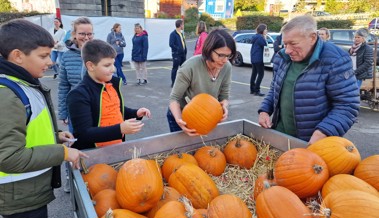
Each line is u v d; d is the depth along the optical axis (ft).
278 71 7.88
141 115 8.32
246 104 24.22
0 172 4.93
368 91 22.07
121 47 30.55
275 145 7.11
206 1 124.67
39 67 5.08
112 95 7.45
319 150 5.49
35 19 38.47
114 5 47.16
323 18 89.30
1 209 5.15
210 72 8.14
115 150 6.10
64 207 10.30
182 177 5.41
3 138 4.46
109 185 5.49
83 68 9.55
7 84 4.64
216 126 7.39
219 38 7.16
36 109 5.03
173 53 29.66
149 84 31.40
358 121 20.01
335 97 6.78
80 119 6.64
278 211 4.17
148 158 6.57
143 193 4.61
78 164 5.43
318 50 6.77
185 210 4.35
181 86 8.11
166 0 92.07
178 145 6.95
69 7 42.27
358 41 21.50
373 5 112.68
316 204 4.56
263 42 26.09
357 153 5.52
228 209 4.39
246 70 42.09
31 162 4.61
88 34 9.93
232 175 6.60
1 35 4.78
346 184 4.70
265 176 5.61
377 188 4.92
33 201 5.29
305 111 7.08
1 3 77.77
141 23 45.80
